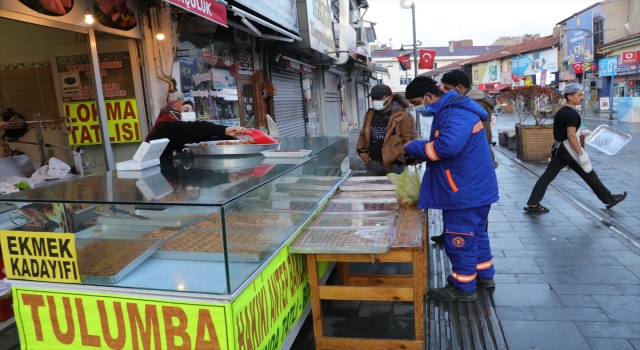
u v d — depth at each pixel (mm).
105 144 4902
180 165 3041
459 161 3221
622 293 3543
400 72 58969
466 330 3125
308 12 9531
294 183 2861
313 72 14453
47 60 5473
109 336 2082
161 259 2199
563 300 3479
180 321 1960
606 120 23250
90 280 2062
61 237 2064
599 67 31938
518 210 6184
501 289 3727
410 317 3387
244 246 2072
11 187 3557
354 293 2814
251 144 3402
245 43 8578
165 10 5359
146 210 2055
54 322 2150
